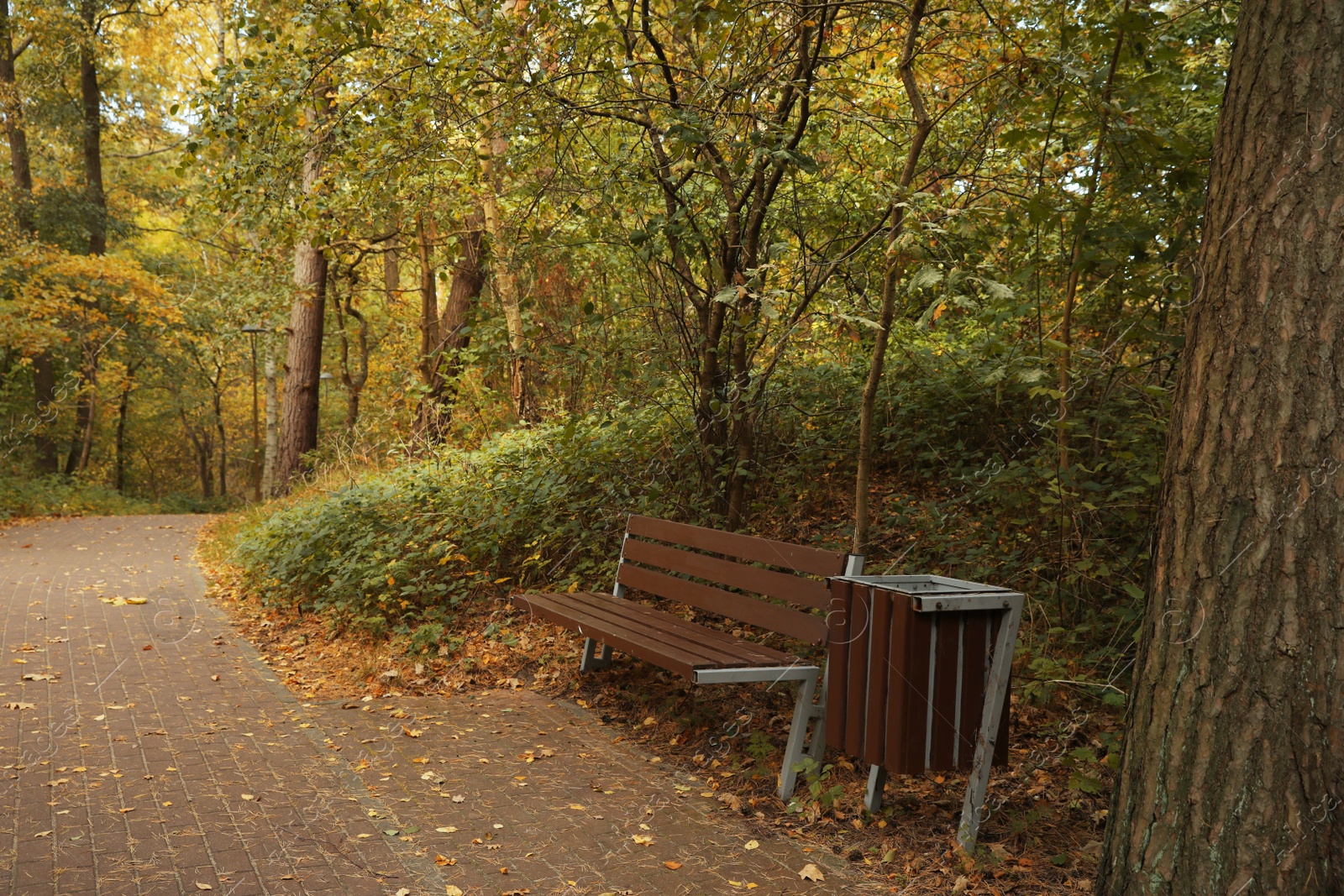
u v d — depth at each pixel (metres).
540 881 2.90
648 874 2.96
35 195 20.56
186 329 22.17
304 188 8.05
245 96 5.94
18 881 2.81
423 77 6.08
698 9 4.81
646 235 5.53
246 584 8.06
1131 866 2.33
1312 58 2.14
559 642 5.71
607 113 5.59
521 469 7.43
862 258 5.43
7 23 19.75
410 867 2.98
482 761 4.02
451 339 11.73
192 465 42.00
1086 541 4.78
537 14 5.54
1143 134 4.05
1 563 9.69
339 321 19.50
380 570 6.45
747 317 4.93
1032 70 4.40
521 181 7.27
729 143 5.28
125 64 22.39
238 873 2.89
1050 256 4.98
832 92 5.59
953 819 3.35
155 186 24.09
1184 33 5.48
